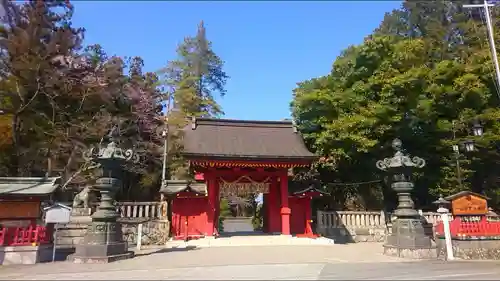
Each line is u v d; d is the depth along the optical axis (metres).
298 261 13.81
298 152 22.69
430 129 25.38
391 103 23.64
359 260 14.23
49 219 14.27
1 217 14.80
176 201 21.70
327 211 24.00
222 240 19.94
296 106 27.72
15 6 23.59
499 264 13.20
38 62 23.25
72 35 25.28
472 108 25.36
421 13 43.00
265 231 25.66
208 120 25.45
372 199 27.56
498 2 37.03
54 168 26.16
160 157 31.06
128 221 19.41
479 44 32.22
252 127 25.70
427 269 11.83
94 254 13.56
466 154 24.33
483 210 17.09
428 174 26.02
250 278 10.06
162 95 37.38
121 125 28.72
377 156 25.34
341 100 25.19
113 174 15.23
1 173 25.77
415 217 15.92
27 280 10.05
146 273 11.06
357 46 26.20
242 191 22.55
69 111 27.31
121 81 29.64
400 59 25.42
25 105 24.55
